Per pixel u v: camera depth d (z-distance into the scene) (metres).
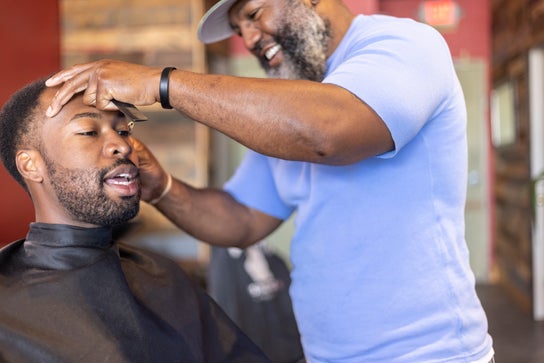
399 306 1.25
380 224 1.26
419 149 1.24
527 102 4.33
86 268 1.25
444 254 1.25
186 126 4.16
